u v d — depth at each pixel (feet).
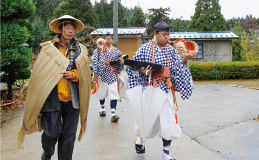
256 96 23.40
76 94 7.94
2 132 13.25
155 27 8.71
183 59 8.64
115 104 15.14
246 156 9.44
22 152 10.21
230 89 29.19
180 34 60.29
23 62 19.39
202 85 34.24
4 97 20.79
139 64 8.39
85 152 10.07
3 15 18.10
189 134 12.21
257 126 13.29
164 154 8.50
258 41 64.75
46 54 7.46
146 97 8.57
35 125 7.84
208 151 9.99
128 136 12.14
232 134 12.09
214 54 56.59
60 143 7.80
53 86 7.18
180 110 17.78
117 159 9.35
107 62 14.90
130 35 59.67
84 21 88.69
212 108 18.25
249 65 43.21
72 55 7.75
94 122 14.96
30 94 7.30
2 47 18.20
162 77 8.52
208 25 84.28
